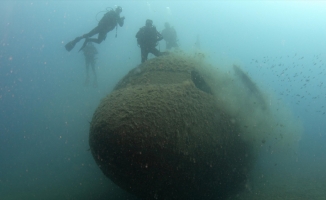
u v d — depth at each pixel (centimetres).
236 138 521
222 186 530
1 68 8119
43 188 916
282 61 6012
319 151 1133
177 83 498
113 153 396
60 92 3406
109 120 395
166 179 420
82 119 2366
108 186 777
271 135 673
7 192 933
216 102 514
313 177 723
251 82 654
